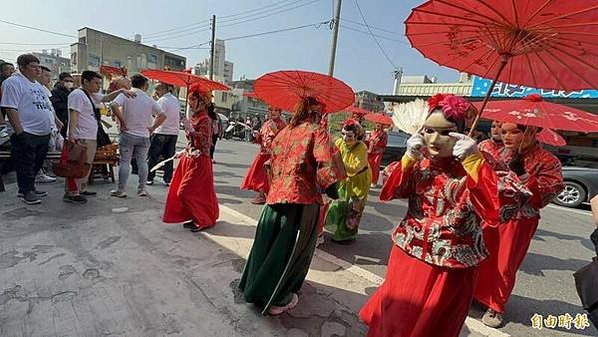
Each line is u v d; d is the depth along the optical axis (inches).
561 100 450.0
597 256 76.3
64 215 163.8
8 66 243.8
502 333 109.7
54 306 97.4
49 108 183.9
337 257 155.3
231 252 141.5
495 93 496.7
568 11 50.1
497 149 113.5
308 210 97.2
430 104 70.0
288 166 97.4
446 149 68.2
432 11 62.1
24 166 172.1
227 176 311.6
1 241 132.3
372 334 82.8
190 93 155.4
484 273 114.1
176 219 158.1
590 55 57.1
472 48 70.5
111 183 232.7
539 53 62.5
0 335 84.7
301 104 103.0
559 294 143.3
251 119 1013.8
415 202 76.6
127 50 1796.3
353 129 157.3
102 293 105.4
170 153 240.8
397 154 464.1
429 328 71.9
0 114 193.6
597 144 504.7
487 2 54.8
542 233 236.1
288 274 97.0
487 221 64.2
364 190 166.7
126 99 190.7
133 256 130.4
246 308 104.9
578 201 336.5
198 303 105.4
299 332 96.8
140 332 90.6
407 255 76.8
